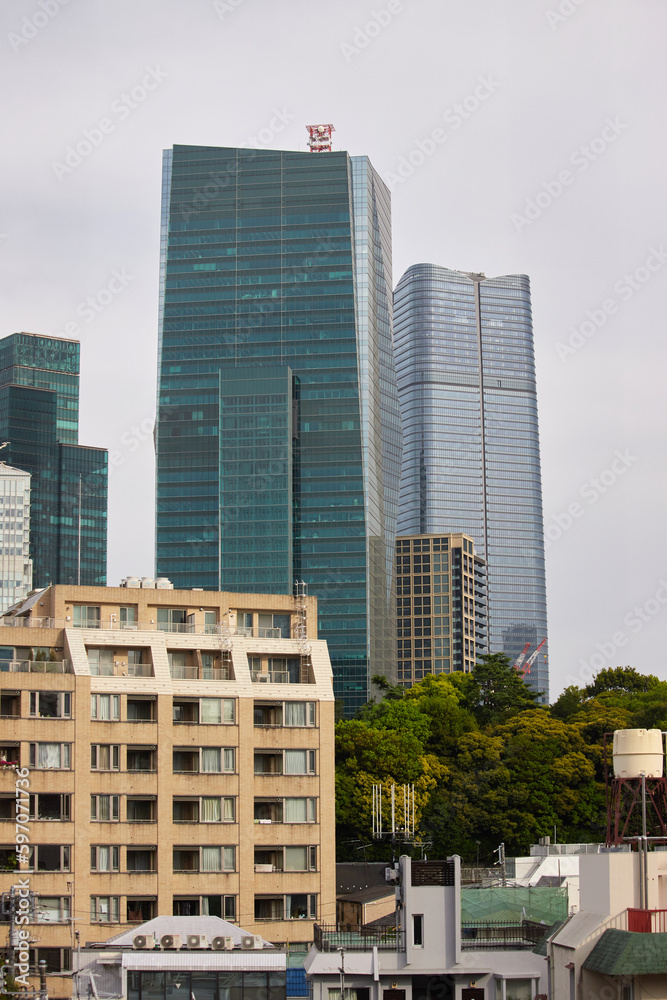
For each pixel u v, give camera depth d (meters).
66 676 137.00
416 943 89.25
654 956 67.31
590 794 192.00
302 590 179.38
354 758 184.00
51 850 132.12
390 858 171.88
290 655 151.00
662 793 78.44
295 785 143.25
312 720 146.00
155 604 153.38
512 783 190.75
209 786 139.62
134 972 95.31
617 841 75.25
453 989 88.50
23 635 140.88
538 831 185.38
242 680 144.25
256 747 142.88
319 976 89.56
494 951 89.25
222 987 96.00
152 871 135.00
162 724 139.00
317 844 142.00
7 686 135.12
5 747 133.88
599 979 70.25
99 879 133.00
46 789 133.62
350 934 95.50
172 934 98.69
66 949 128.88
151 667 141.25
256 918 137.75
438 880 90.44
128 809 136.75
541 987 87.81
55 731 135.25
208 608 155.38
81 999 95.62
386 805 176.75
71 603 150.75
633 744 75.38
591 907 73.38
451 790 189.88
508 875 131.12
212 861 137.75
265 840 140.38
